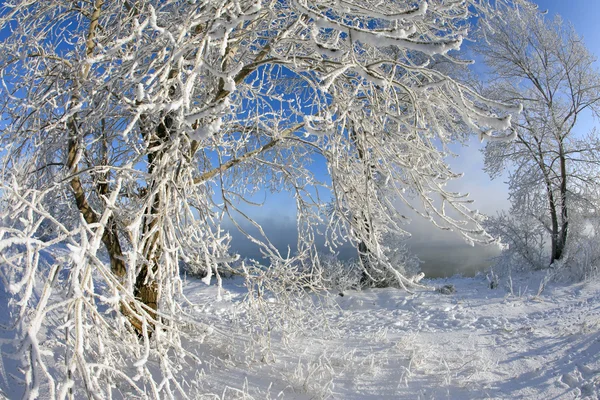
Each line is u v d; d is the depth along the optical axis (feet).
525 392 13.14
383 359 16.33
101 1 13.67
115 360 11.87
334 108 13.26
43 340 12.29
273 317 19.06
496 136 7.03
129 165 9.21
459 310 26.63
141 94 5.99
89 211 14.93
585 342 16.33
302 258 17.98
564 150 41.98
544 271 39.04
